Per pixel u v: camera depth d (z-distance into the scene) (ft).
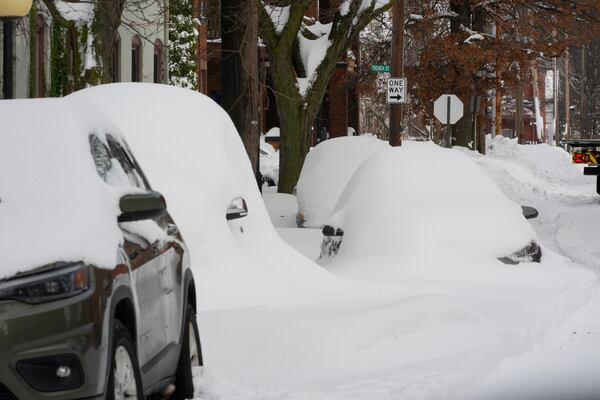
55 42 109.81
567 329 52.60
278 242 55.47
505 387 39.96
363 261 65.10
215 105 54.49
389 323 44.62
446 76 204.74
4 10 58.85
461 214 66.08
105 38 85.15
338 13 146.10
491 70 209.97
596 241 92.84
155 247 31.50
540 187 193.98
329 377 39.27
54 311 24.45
